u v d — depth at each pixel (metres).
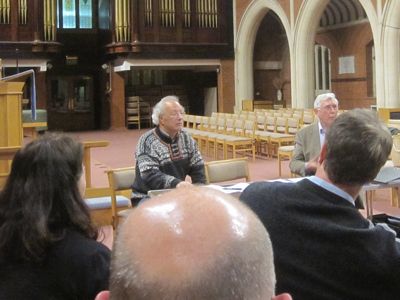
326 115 4.46
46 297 1.67
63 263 1.68
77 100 20.19
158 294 0.71
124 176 5.00
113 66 19.53
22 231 1.67
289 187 1.73
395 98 14.98
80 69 20.11
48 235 1.68
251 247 0.75
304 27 17.91
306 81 18.16
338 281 1.62
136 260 0.73
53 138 1.84
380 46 15.13
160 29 18.97
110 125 19.89
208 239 0.73
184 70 21.47
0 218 1.73
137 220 0.77
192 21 19.47
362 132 1.65
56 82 19.89
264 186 1.76
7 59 17.42
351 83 20.80
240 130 12.72
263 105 20.08
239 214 0.78
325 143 1.73
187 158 4.20
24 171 1.76
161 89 21.25
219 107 20.27
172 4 19.05
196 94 21.77
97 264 1.70
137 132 18.86
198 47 19.58
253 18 19.66
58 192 1.74
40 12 17.66
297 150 4.74
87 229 1.79
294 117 12.66
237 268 0.73
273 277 0.80
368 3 15.52
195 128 15.03
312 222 1.64
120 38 18.53
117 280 0.74
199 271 0.71
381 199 7.08
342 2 20.28
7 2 17.31
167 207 0.78
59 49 18.16
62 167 1.76
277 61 22.83
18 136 5.82
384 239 1.63
